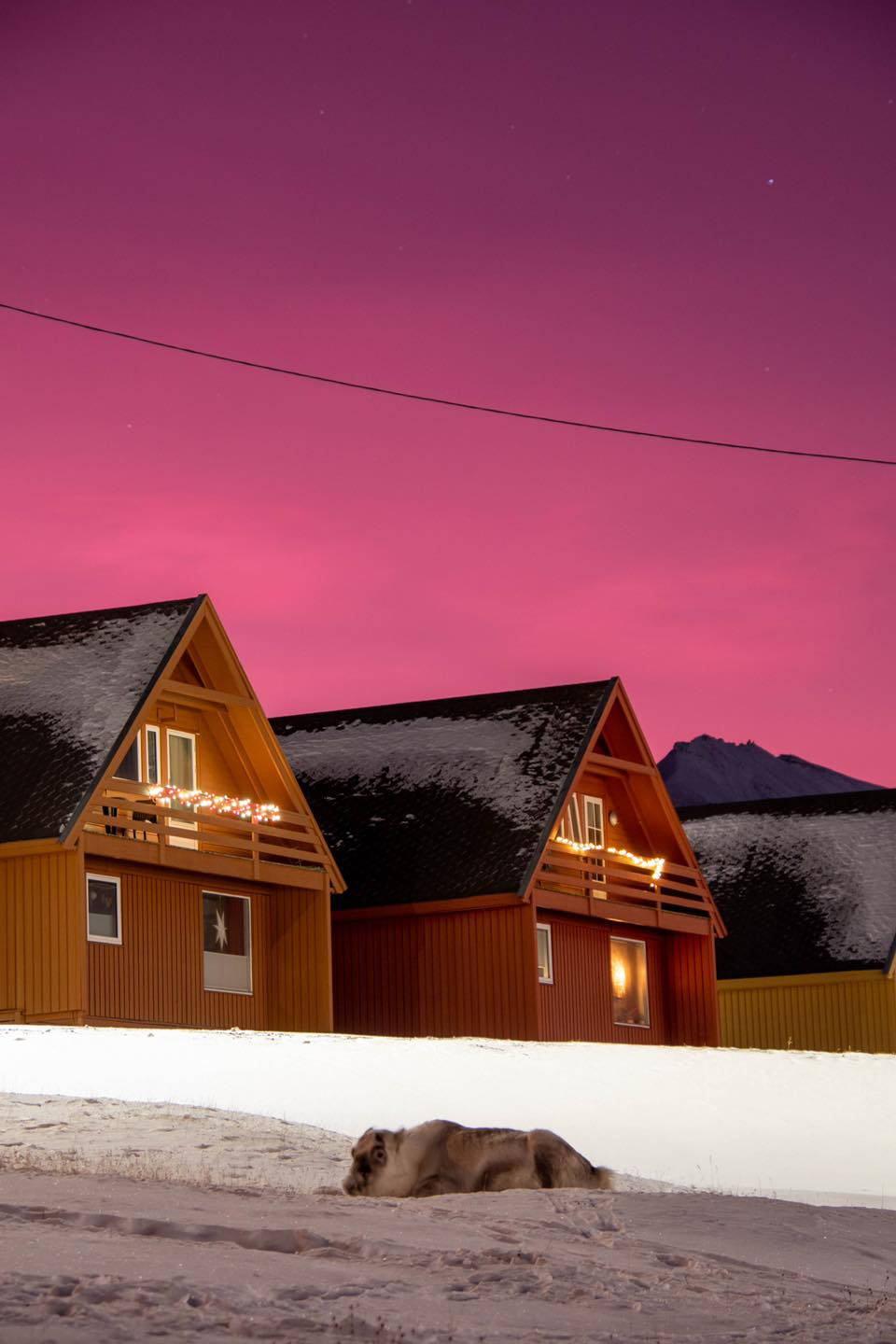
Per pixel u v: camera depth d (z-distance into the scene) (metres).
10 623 41.50
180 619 39.34
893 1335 9.20
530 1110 26.62
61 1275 9.38
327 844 43.47
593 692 46.44
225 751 40.56
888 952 51.59
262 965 40.31
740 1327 9.38
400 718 48.47
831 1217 13.74
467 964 42.38
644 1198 13.71
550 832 42.50
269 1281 9.69
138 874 37.62
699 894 47.53
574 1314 9.49
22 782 36.38
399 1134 14.30
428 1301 9.59
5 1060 27.25
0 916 35.78
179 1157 18.05
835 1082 31.39
